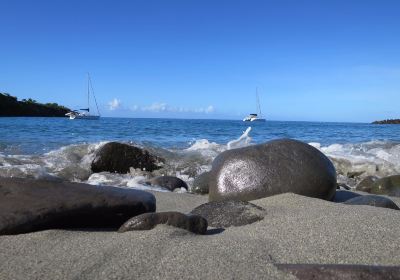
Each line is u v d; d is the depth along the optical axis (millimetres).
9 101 62594
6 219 3135
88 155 9953
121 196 3570
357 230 3139
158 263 2502
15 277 2318
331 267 2250
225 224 3684
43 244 2906
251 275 2342
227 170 5203
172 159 10859
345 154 11625
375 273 2154
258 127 33562
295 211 4008
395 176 7688
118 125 30562
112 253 2674
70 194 3477
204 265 2473
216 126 34094
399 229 3156
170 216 3285
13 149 12039
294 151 5285
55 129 21828
